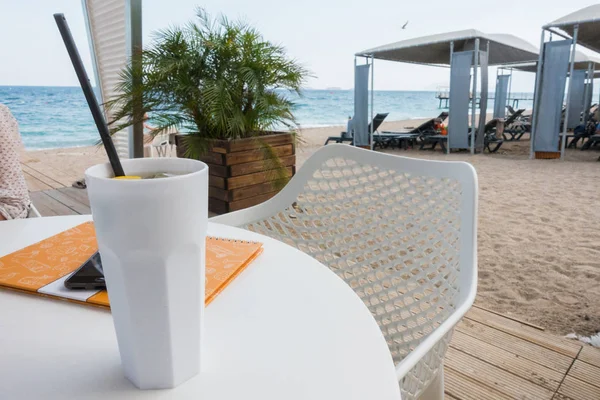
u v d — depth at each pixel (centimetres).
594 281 269
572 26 829
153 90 316
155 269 36
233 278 70
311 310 60
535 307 233
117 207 33
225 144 308
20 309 59
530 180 618
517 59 1402
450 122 977
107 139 40
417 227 105
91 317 57
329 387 44
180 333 41
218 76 321
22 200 148
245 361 48
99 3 378
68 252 79
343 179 122
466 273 87
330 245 127
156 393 42
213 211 335
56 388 42
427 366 72
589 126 1052
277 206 130
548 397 153
